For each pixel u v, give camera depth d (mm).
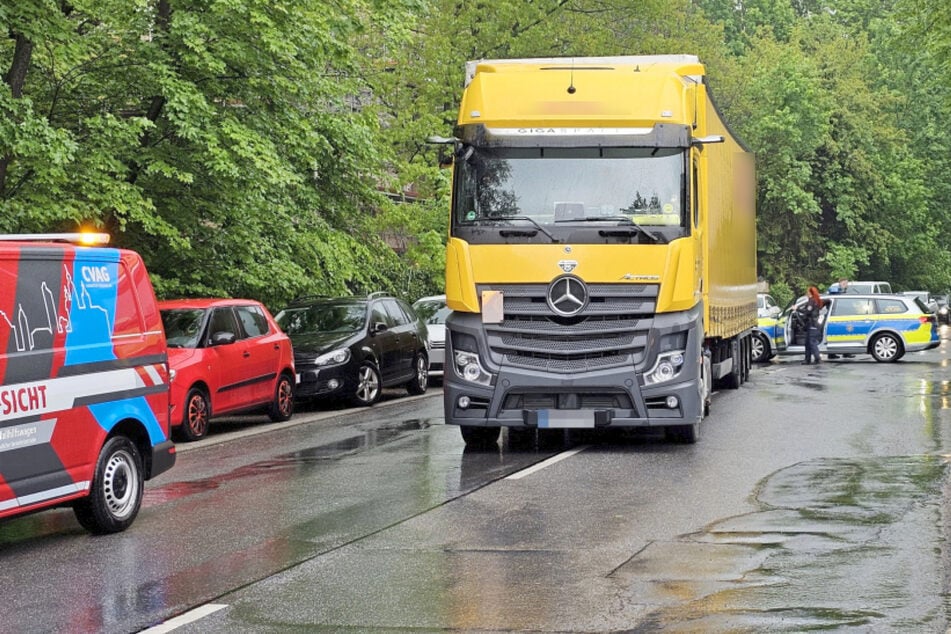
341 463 17609
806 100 82938
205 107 24016
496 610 8852
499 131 18156
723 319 24516
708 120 21500
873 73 101875
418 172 39562
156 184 25562
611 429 21812
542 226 17938
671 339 17953
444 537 11664
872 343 43094
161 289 26297
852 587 9266
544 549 10984
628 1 50844
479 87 18469
